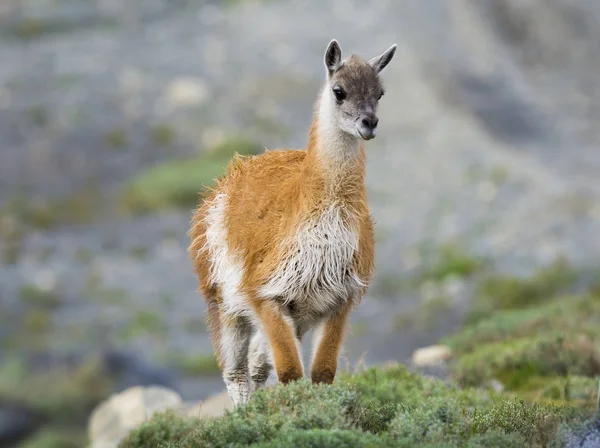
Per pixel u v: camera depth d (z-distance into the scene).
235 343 30.52
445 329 69.88
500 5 144.00
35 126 112.88
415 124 112.25
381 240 88.38
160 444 28.94
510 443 21.98
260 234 27.67
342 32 134.62
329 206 26.77
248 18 142.25
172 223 94.31
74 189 101.56
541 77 131.75
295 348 27.12
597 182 99.88
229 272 29.05
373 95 27.09
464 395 31.81
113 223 95.31
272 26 138.25
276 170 28.70
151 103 117.12
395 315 73.31
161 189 98.31
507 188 96.31
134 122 113.00
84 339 74.69
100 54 130.50
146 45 134.00
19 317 78.81
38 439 62.06
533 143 113.19
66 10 145.50
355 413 24.39
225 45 132.75
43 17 142.50
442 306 73.44
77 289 83.44
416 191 97.81
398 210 94.19
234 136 107.75
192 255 31.92
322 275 27.02
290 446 20.80
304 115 114.19
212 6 148.50
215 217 30.22
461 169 100.56
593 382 34.88
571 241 83.81
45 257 89.44
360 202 27.27
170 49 132.50
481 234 87.50
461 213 91.88
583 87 129.12
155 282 84.19
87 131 111.62
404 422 23.19
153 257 88.81
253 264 27.80
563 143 112.69
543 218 88.50
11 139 110.56
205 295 31.39
